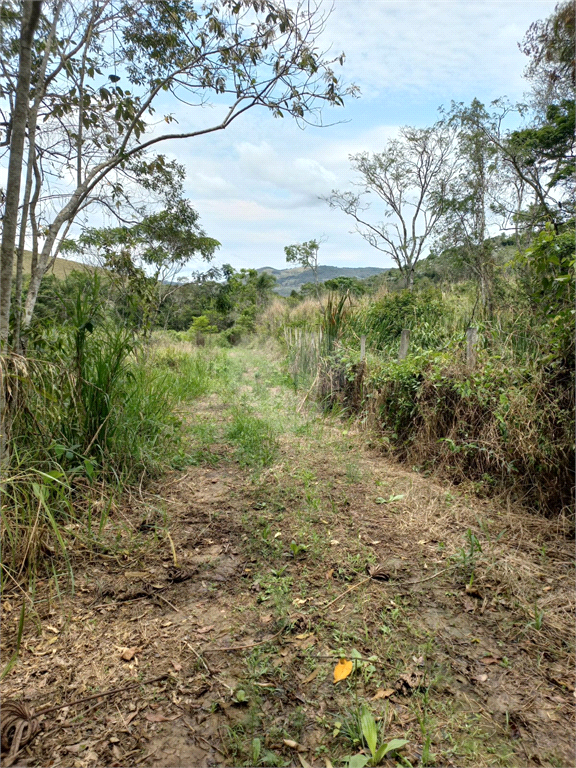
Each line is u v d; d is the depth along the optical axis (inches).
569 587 97.5
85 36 154.3
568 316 138.6
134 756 59.7
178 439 192.9
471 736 63.1
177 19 161.0
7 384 107.4
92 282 157.6
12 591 94.3
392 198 653.3
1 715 64.3
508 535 121.2
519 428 140.9
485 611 90.1
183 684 72.1
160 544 116.6
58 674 73.8
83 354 141.9
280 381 372.8
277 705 68.3
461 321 283.1
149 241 249.4
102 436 146.6
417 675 73.5
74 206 153.7
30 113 127.1
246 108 170.1
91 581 99.8
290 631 84.6
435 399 175.8
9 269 105.7
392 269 741.9
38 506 104.0
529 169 371.6
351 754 60.5
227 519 131.3
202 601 94.0
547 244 147.3
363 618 87.7
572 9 279.7
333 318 309.4
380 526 126.7
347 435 215.2
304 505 138.8
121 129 171.0
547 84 354.3
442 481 158.6
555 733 63.6
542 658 77.5
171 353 417.4
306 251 738.8
